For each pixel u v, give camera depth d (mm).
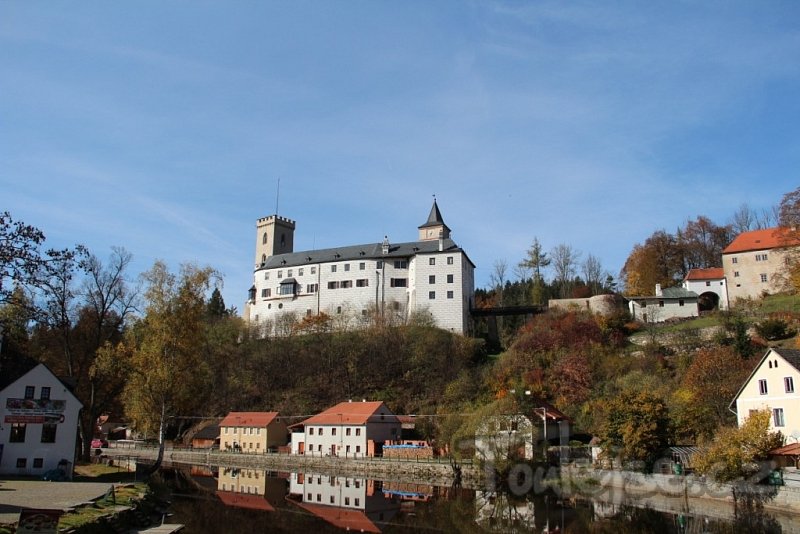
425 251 123188
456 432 70188
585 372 84375
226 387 113625
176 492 59938
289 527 44062
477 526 43969
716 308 104312
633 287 125375
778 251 91750
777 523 39188
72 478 50125
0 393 49656
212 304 158625
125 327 67312
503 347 112500
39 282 31234
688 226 132625
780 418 49031
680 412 58812
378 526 44656
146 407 56844
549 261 141625
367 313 124438
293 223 176625
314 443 90312
